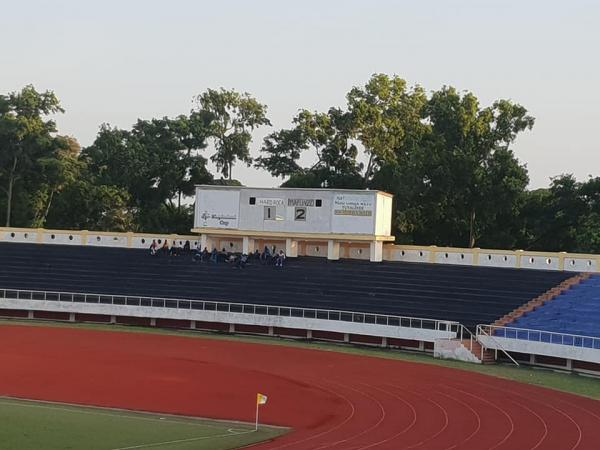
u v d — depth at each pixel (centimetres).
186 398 4234
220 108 11381
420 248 7750
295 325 6544
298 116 10688
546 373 5322
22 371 4778
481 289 6750
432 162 9169
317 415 3897
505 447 3316
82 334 6450
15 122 10262
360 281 7188
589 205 9594
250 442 3294
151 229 11044
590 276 6744
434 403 4197
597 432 3638
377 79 10350
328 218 7725
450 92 9769
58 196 11106
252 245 8025
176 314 6862
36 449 2955
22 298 7162
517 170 9350
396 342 6341
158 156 11000
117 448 3038
